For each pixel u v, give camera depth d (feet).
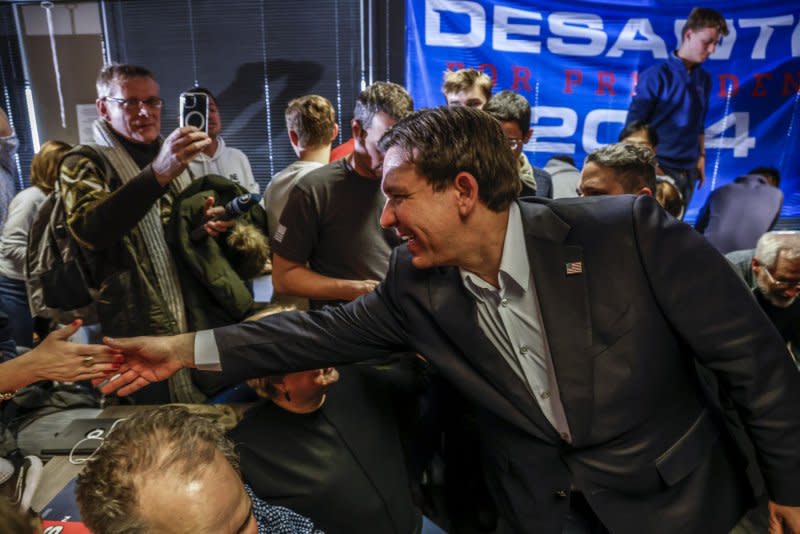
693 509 3.26
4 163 6.48
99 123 5.77
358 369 4.32
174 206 5.76
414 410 4.47
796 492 2.93
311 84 11.46
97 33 11.12
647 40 10.77
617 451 3.19
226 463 2.01
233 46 11.27
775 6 10.50
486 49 10.89
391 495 4.09
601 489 3.31
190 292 5.81
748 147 11.32
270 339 3.57
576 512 4.25
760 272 5.60
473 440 4.68
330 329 3.57
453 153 2.64
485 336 3.21
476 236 2.85
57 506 3.62
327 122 6.79
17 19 10.97
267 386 3.79
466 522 4.92
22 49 11.12
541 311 2.97
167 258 5.75
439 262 2.96
